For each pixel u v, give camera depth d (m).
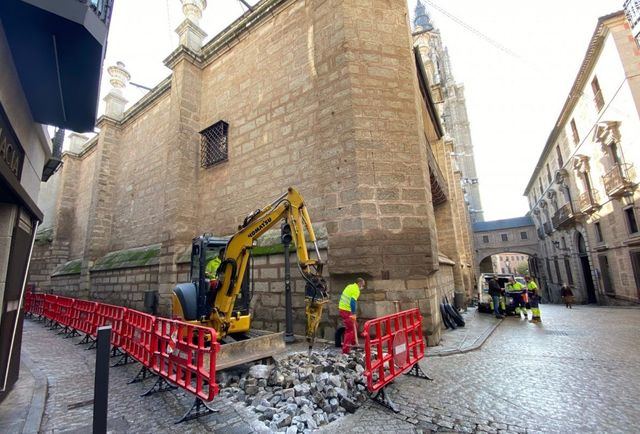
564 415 3.58
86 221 19.69
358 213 6.89
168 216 11.59
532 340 7.81
